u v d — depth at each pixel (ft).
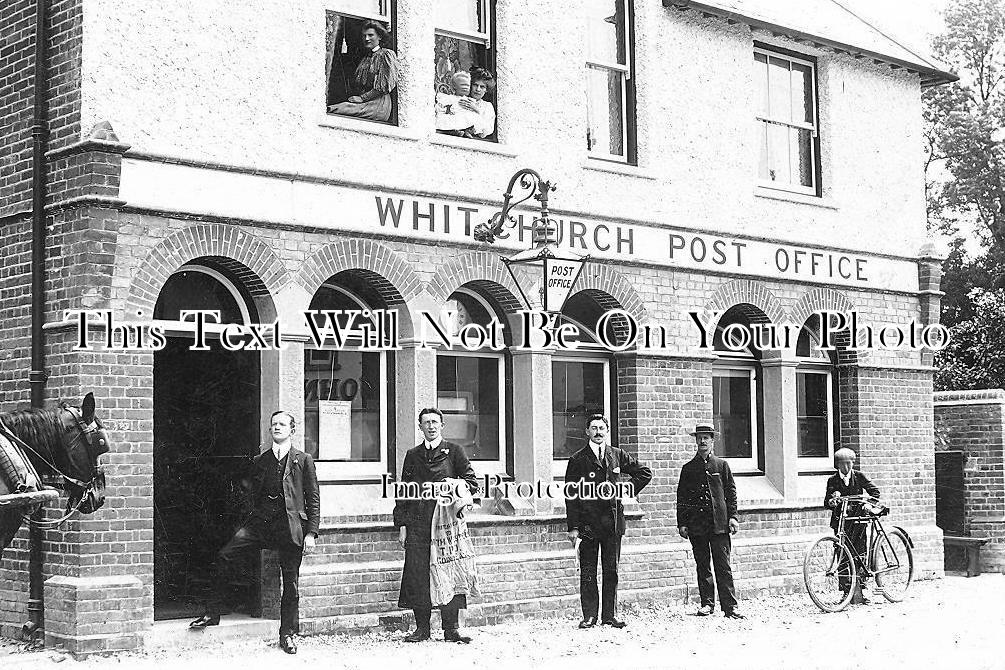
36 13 36.40
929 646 37.93
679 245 48.73
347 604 38.88
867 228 56.03
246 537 35.94
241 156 37.81
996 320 83.30
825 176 55.06
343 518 39.29
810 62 55.47
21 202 36.55
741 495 50.55
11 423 31.50
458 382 43.88
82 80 35.01
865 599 47.44
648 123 48.29
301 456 36.24
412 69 41.96
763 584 49.88
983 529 57.98
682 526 44.19
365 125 40.60
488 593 42.11
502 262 43.73
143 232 35.73
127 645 34.35
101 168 34.63
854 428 54.54
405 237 41.09
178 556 38.11
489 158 43.70
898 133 57.88
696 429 44.39
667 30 49.37
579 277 45.52
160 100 36.37
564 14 46.34
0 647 34.63
